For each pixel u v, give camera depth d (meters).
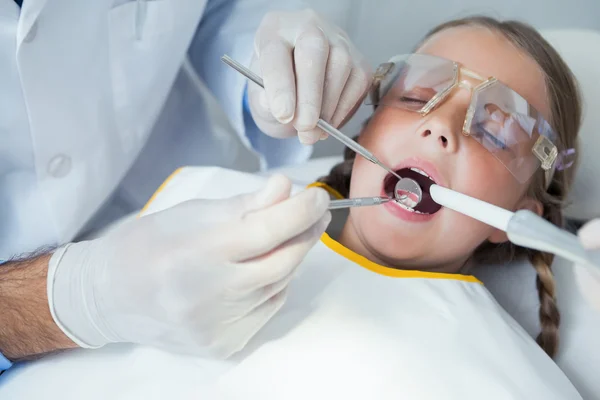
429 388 0.76
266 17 1.07
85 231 1.30
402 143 0.94
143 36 1.13
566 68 1.12
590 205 1.26
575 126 1.13
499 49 1.01
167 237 0.75
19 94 1.01
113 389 0.78
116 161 1.21
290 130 1.01
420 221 0.93
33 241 1.13
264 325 0.82
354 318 0.83
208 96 1.61
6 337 0.79
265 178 1.16
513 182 0.96
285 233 0.70
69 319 0.77
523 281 1.18
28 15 0.91
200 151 1.47
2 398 0.79
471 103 0.92
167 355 0.81
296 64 0.89
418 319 0.85
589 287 0.73
